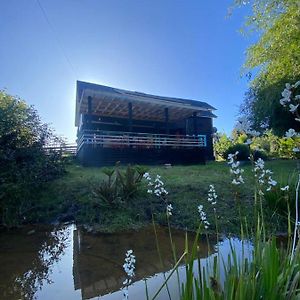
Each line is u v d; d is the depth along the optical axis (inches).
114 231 176.7
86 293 100.6
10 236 179.5
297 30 192.1
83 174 317.4
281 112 303.3
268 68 235.5
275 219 145.9
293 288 45.4
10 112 251.3
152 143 477.7
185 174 313.9
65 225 197.2
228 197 207.0
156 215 195.5
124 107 520.1
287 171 272.8
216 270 53.0
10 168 231.5
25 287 107.2
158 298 89.7
